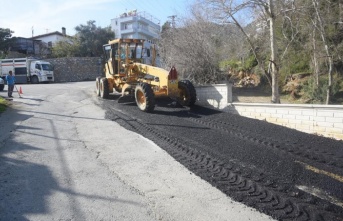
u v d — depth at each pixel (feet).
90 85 80.89
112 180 16.93
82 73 120.67
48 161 19.86
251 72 72.23
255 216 12.99
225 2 43.06
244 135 25.73
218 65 57.41
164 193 15.33
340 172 17.85
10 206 13.89
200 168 18.54
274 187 15.75
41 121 31.89
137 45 42.65
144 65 39.06
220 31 52.19
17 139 24.86
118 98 45.55
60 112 37.22
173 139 24.82
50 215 13.19
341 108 24.76
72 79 119.03
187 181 16.75
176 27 57.41
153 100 35.04
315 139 24.26
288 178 16.93
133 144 23.85
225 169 18.25
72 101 46.85
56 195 15.07
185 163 19.44
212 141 24.14
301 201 14.17
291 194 14.90
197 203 14.24
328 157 20.27
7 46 138.62
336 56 51.90
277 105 29.66
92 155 21.21
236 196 14.75
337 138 25.17
